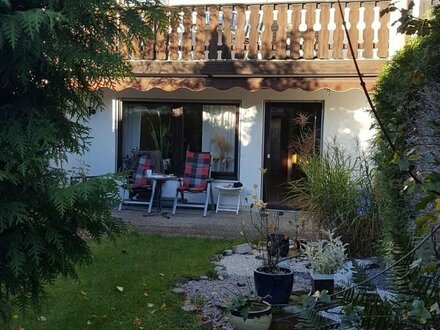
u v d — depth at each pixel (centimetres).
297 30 905
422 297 218
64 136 306
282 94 998
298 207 761
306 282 545
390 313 229
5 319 307
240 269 595
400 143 289
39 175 281
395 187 454
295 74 898
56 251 301
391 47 872
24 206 269
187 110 1061
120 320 431
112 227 325
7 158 262
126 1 301
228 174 1047
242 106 1020
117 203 304
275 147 1022
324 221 678
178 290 505
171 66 946
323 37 891
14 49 253
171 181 1047
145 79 949
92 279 537
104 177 293
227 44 937
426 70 367
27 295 319
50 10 254
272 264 492
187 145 1063
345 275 483
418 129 344
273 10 918
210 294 499
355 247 646
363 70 865
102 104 335
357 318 215
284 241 627
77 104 321
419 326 215
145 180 988
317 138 958
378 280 395
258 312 374
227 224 842
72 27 285
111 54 295
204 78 938
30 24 238
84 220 305
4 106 277
